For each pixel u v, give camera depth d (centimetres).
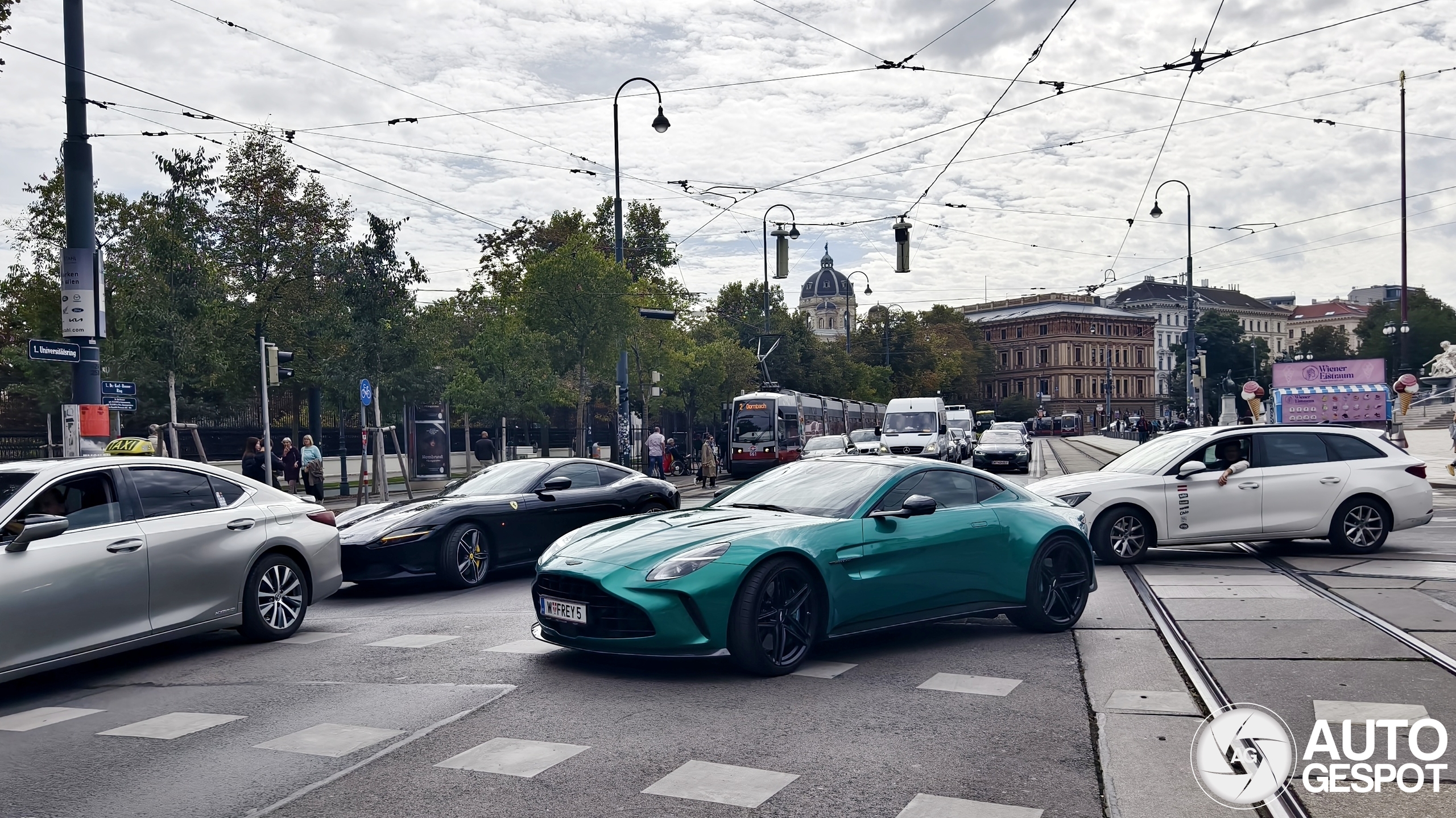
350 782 459
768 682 639
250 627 809
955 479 786
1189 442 1210
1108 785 438
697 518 721
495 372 3372
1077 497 1155
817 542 677
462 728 542
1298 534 1186
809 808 420
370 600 1077
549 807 424
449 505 1119
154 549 730
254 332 3331
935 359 10619
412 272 2800
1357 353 9719
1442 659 643
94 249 1477
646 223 5347
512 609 952
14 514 666
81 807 436
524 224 4928
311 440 2330
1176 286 17125
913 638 778
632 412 4222
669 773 464
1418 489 1207
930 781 450
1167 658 681
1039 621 783
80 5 1467
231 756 502
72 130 1465
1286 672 625
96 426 1473
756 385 5778
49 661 657
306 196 3512
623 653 643
